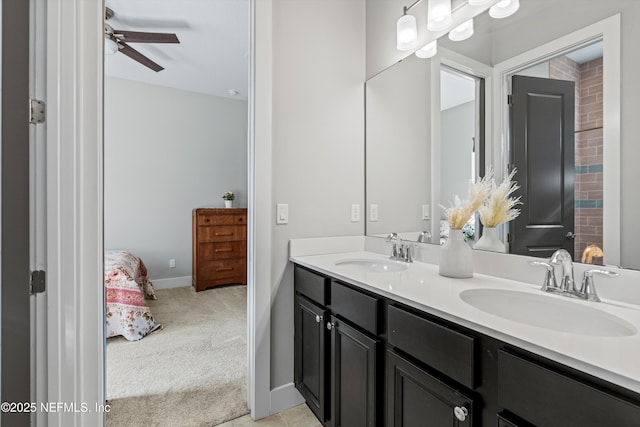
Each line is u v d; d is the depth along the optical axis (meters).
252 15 1.67
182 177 4.34
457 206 1.36
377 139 1.95
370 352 1.14
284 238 1.78
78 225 1.24
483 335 0.78
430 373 0.92
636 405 0.52
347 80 1.99
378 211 1.94
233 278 4.30
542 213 1.16
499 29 1.32
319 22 1.88
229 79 3.95
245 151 4.80
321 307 1.51
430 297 1.00
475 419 0.79
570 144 1.09
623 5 0.97
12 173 1.06
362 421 1.20
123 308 2.59
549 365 0.65
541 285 1.14
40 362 1.18
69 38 1.21
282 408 1.75
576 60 1.08
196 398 1.82
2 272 1.05
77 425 1.23
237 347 2.47
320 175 1.89
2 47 1.03
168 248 4.25
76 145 1.23
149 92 4.11
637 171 0.95
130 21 2.68
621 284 0.95
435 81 1.60
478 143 1.39
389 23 1.87
